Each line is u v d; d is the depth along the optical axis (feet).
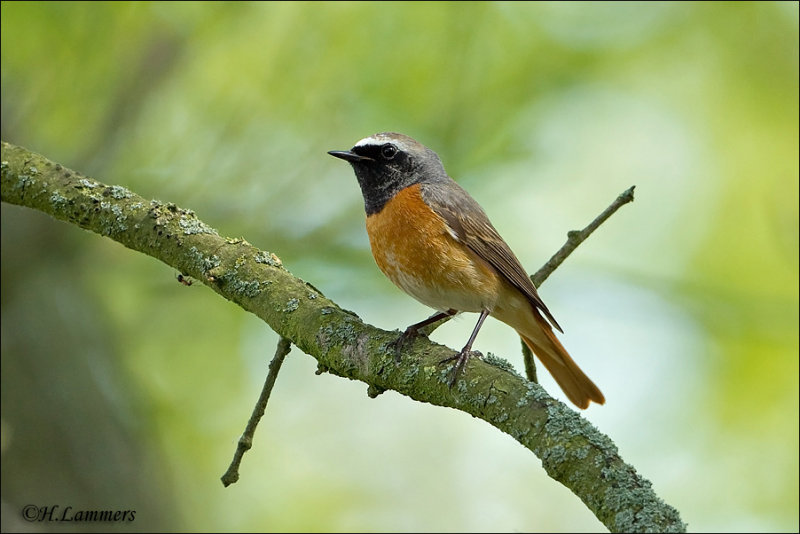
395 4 41.63
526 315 30.19
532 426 18.43
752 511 42.86
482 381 19.69
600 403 31.04
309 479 45.93
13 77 40.63
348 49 42.09
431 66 41.57
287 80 42.37
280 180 43.34
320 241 43.42
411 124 41.27
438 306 29.76
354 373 21.79
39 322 43.14
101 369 44.11
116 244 43.52
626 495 16.85
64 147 42.11
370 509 46.11
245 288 23.61
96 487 41.73
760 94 48.62
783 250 48.16
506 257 29.19
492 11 42.19
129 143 42.55
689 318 44.60
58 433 41.93
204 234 24.54
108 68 41.37
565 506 47.09
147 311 45.06
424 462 47.67
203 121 43.14
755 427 44.34
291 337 22.80
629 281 45.27
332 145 43.06
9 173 26.27
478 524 46.42
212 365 44.78
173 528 42.55
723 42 47.60
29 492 40.68
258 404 23.75
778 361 44.78
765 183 49.39
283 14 42.24
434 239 28.35
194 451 44.11
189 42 42.04
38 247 42.11
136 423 43.80
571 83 43.21
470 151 41.27
